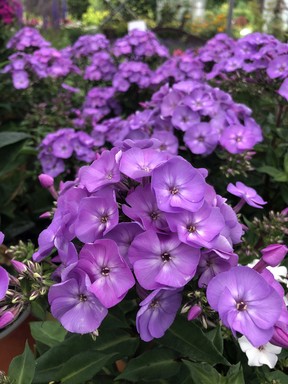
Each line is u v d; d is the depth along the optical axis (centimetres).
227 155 31
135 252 14
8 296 16
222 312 14
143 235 14
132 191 15
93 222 15
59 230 16
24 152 42
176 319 16
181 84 33
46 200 41
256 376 20
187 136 30
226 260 15
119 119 41
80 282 15
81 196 16
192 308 15
